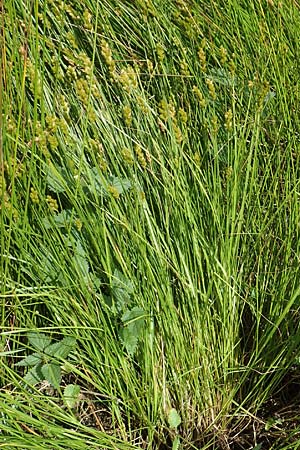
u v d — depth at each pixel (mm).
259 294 1574
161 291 1438
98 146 1369
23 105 1380
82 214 1381
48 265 1410
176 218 1440
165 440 1562
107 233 1396
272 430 1587
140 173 1524
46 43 1572
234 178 1483
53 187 1412
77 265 1383
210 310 1512
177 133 1400
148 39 1768
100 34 1727
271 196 1562
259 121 1595
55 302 1409
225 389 1547
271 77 1764
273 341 1550
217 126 1489
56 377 1365
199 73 1701
